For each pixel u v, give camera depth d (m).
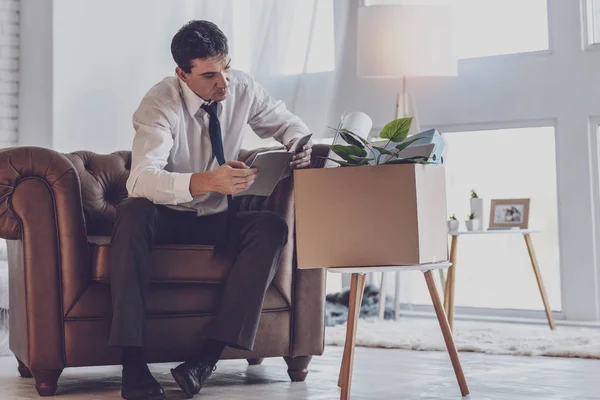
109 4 5.18
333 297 4.74
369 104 4.87
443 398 2.36
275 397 2.43
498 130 4.61
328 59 4.98
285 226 2.60
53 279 2.54
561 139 4.39
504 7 4.61
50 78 4.98
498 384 2.58
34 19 5.09
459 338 3.63
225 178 2.36
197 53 2.53
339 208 2.29
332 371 2.94
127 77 5.26
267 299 2.67
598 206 4.32
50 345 2.52
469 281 4.71
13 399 2.49
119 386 2.70
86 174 3.07
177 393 2.53
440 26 4.27
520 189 4.56
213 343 2.48
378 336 3.71
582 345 3.32
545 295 4.00
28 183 2.54
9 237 2.57
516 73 4.51
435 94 4.72
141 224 2.46
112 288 2.43
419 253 2.23
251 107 2.82
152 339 2.55
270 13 5.10
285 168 2.41
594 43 4.38
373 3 4.86
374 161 2.47
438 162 2.58
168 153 2.59
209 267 2.58
